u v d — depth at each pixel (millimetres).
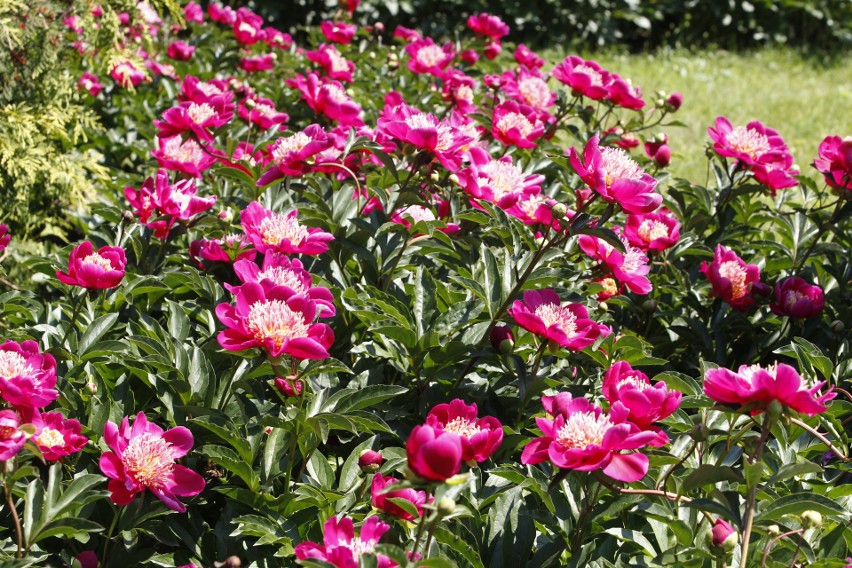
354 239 2922
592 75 4078
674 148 7441
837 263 3557
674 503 2232
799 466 1863
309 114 4379
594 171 2268
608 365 2631
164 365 2402
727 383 1823
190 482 2102
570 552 2201
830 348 3301
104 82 5477
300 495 2207
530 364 2746
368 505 2264
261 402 2508
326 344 2174
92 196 4590
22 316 2938
